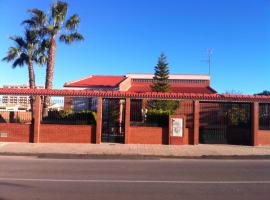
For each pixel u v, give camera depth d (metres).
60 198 9.66
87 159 18.64
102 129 24.94
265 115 25.09
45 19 34.72
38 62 36.53
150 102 28.69
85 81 51.41
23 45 36.50
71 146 22.70
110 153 20.14
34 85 36.59
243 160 19.25
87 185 11.38
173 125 24.31
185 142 24.45
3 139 24.34
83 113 24.75
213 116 25.77
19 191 10.41
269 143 24.80
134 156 19.77
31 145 22.89
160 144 24.36
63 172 13.91
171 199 9.66
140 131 24.44
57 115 24.81
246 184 11.85
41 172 13.84
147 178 12.78
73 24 34.59
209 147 23.38
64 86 48.62
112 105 25.31
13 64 36.91
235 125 25.55
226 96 24.55
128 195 10.06
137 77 51.56
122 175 13.38
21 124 24.41
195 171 14.64
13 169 14.52
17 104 31.27
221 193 10.45
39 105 24.34
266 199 9.80
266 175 13.82
